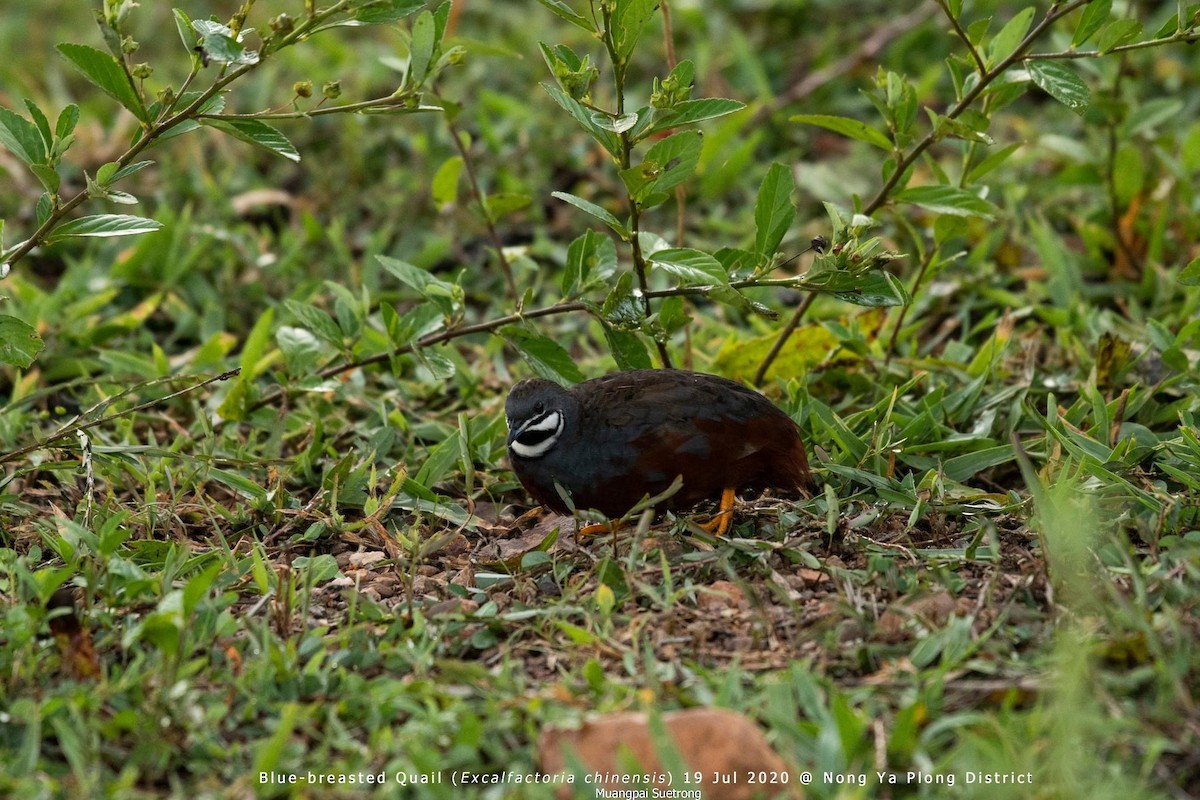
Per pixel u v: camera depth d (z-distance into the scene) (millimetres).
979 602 8219
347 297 11484
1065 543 8344
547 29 19000
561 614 8477
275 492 10195
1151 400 11117
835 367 11844
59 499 10609
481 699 7605
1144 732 6926
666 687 7480
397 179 15930
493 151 15680
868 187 15500
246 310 14094
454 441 10773
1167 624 7676
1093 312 12750
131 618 8344
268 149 9109
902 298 9609
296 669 7914
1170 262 13992
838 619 8086
